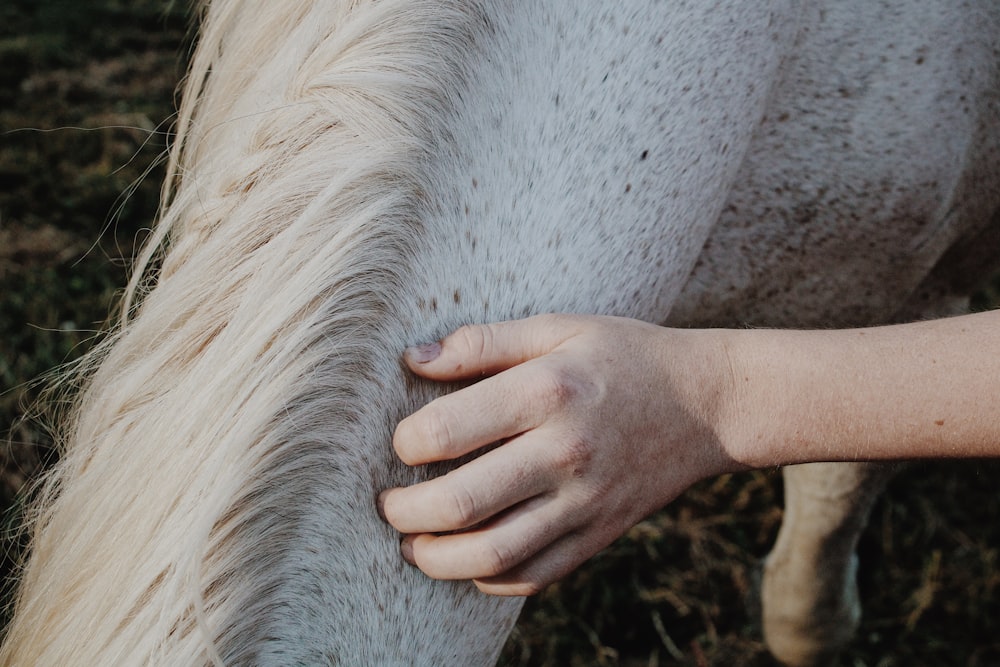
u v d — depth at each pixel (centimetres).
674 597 195
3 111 301
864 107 98
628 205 80
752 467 75
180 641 65
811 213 104
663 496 74
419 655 75
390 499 69
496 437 68
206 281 70
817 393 72
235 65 80
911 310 131
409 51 71
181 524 66
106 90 319
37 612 70
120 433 71
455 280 74
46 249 251
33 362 214
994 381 70
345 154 70
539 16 76
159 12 365
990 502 211
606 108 78
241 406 66
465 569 69
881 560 202
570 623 190
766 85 90
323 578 70
